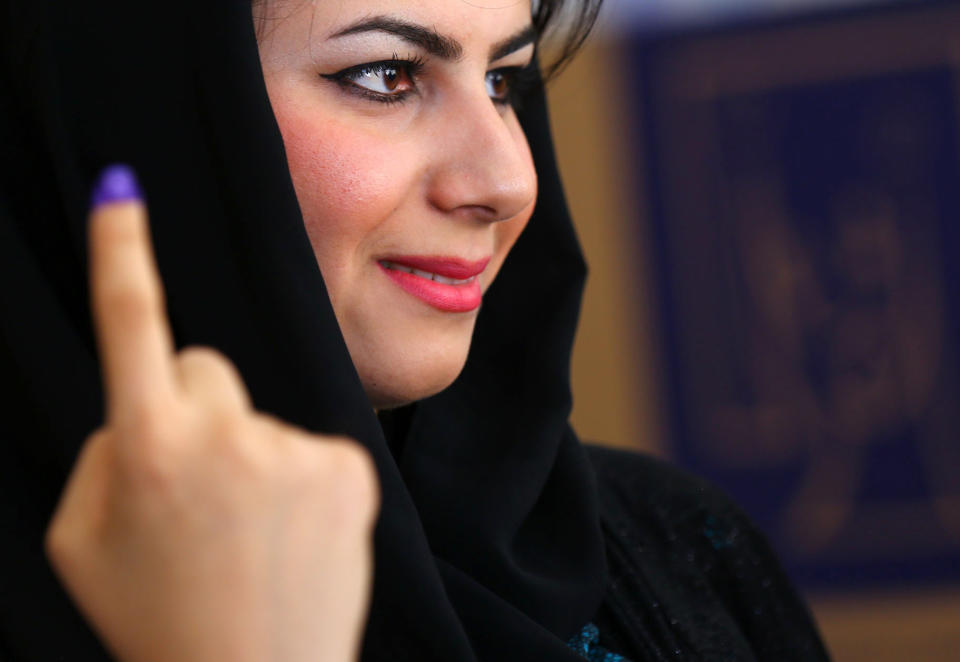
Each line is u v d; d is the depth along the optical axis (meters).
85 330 1.46
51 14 1.42
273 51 1.44
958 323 7.26
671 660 1.82
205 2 1.38
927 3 7.30
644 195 7.66
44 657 1.30
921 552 7.27
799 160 7.48
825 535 7.39
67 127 1.42
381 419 1.83
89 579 0.75
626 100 7.66
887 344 7.36
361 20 1.43
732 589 2.10
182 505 0.72
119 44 1.41
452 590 1.55
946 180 7.30
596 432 7.71
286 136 1.45
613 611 1.84
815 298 7.44
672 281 7.62
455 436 1.81
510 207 1.53
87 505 0.75
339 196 1.45
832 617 7.35
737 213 7.55
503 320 1.94
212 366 0.77
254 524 0.73
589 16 1.97
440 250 1.52
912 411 7.31
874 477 7.34
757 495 7.50
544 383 1.86
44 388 1.35
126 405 0.72
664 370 7.64
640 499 2.14
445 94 1.51
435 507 1.71
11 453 1.39
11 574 1.33
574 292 1.93
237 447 0.73
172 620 0.73
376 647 1.37
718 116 7.57
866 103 7.39
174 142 1.41
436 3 1.45
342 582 0.77
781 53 7.48
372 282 1.52
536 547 1.79
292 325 1.37
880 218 7.37
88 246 1.40
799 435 7.44
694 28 7.58
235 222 1.39
